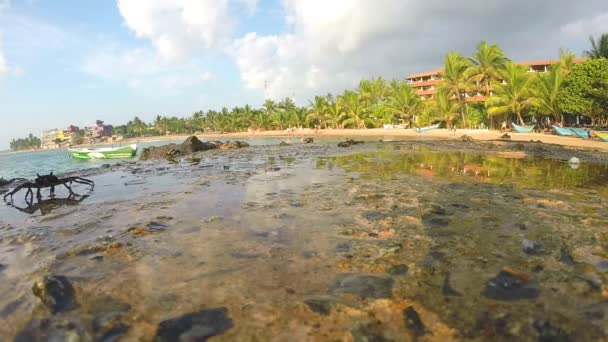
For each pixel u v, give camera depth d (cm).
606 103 3156
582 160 1458
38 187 887
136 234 499
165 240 466
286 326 253
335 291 302
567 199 624
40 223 627
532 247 378
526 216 511
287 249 411
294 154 1992
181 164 1684
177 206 683
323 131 7919
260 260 380
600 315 250
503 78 4688
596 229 442
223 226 519
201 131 17100
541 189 730
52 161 4691
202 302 294
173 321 265
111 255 419
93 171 1608
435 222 492
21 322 279
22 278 370
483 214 527
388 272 334
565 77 3625
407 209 569
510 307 264
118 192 928
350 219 526
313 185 852
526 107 4347
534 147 2145
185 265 376
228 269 360
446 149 2061
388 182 850
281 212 587
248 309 279
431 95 7400
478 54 4731
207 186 913
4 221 675
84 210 716
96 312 285
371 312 265
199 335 246
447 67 4994
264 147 2980
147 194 855
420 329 241
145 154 2723
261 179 996
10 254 457
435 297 283
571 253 364
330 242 428
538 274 318
